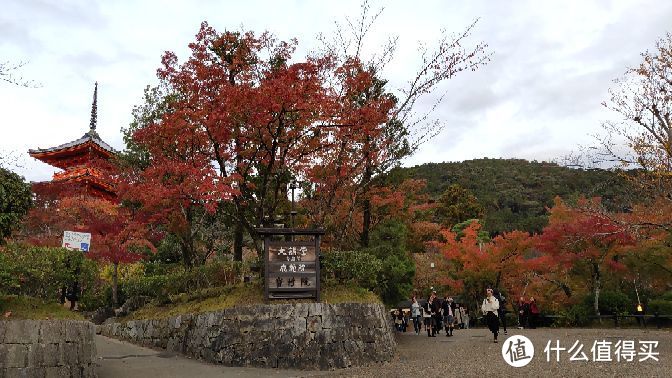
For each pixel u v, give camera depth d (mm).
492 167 99812
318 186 16453
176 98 19984
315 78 13453
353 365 11609
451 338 18625
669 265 22875
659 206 17859
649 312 24000
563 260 23016
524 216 74500
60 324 8594
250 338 11422
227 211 17234
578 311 24078
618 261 24672
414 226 26047
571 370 10141
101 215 20953
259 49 14953
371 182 19250
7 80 9781
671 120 15930
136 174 17672
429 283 33969
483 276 26328
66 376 8453
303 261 12633
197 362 11711
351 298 13156
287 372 10625
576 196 30594
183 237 18953
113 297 19812
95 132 37000
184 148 15109
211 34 14422
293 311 11719
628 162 16438
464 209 51844
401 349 14898
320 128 14539
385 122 15766
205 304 13562
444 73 16266
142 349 13789
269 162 14789
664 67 16031
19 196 9805
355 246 20531
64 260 13945
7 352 7512
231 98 12922
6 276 9961
